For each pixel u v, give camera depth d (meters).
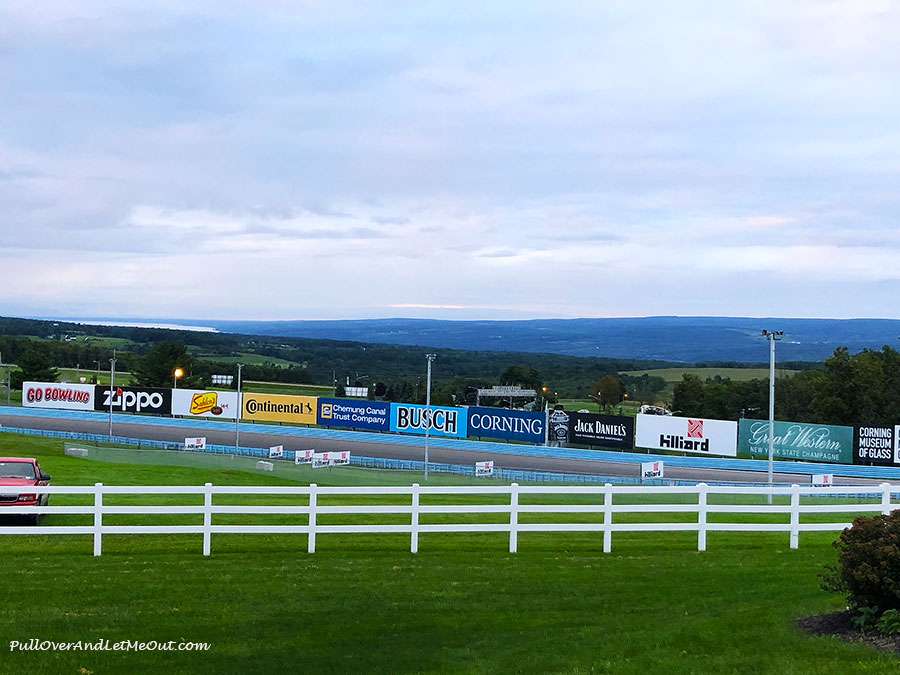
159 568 16.50
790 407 106.81
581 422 67.38
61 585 15.06
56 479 33.88
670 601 14.28
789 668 10.33
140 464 45.56
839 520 26.97
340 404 74.94
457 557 18.00
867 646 10.93
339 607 14.05
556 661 11.31
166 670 11.31
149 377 123.62
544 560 17.70
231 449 60.03
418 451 63.44
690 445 63.84
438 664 11.45
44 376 113.31
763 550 19.12
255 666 11.46
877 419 90.75
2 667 11.25
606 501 18.81
